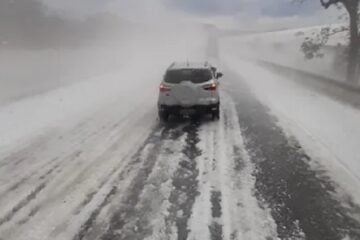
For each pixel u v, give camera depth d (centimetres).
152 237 419
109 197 522
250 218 459
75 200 514
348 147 745
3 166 652
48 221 458
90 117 1059
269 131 875
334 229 433
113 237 421
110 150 740
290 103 1259
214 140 802
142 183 570
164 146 763
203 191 538
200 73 984
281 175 598
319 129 892
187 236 420
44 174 613
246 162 659
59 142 800
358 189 543
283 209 482
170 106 977
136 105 1252
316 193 529
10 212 483
